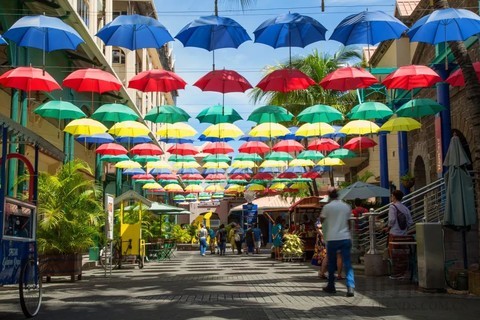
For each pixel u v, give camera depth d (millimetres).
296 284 13797
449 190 12969
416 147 24312
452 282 11984
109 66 27594
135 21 13312
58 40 13266
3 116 8500
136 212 23797
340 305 9938
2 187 8711
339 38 13586
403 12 25016
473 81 11758
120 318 8836
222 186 49375
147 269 21047
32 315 9125
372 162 34000
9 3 18031
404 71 14477
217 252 38750
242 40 14258
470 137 17594
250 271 18875
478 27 12031
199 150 27766
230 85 15297
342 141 32125
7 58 19078
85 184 16266
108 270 20562
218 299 11023
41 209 15461
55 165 25422
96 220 15984
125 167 27688
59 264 15469
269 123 21672
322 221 11617
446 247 14391
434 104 16828
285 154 28609
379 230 18484
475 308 9422
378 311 9188
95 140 23375
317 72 31797
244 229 43875
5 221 8875
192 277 16672
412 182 20578
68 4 20719
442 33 12211
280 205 38156
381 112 18828
